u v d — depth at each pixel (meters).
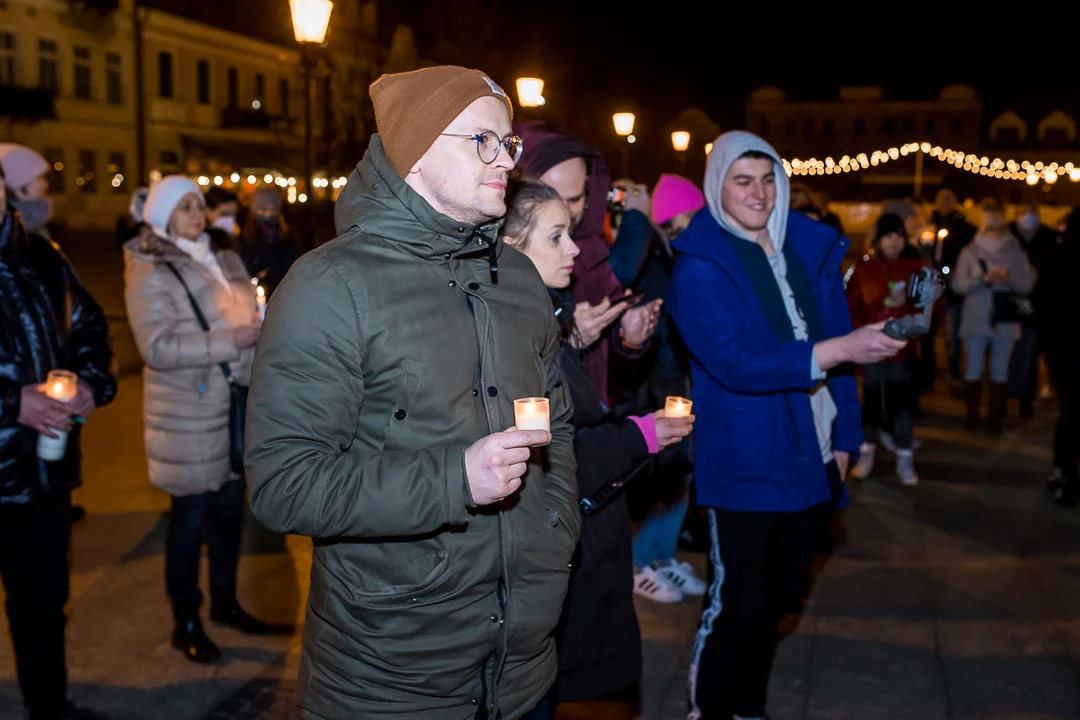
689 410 2.85
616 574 2.70
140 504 6.10
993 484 6.83
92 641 4.26
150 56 36.06
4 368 3.05
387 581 1.94
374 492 1.80
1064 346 6.20
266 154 39.44
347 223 2.01
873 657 4.23
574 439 2.62
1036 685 3.97
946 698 3.88
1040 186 30.48
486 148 1.95
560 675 2.65
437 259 1.99
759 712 3.51
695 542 5.62
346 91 39.53
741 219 3.24
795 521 3.43
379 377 1.91
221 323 4.08
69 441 3.20
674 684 3.97
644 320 3.29
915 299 2.91
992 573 5.20
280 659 4.13
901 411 6.77
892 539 5.72
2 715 3.64
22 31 31.52
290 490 1.81
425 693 1.98
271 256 8.28
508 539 2.01
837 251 3.55
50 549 3.19
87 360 3.38
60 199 33.28
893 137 68.75
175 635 4.16
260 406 1.88
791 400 3.23
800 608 4.75
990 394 8.41
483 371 2.00
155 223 4.13
